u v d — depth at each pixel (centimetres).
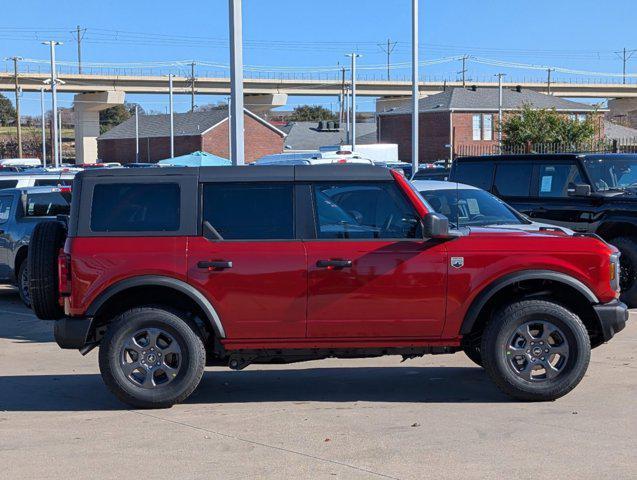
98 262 754
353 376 906
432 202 1172
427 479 576
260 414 754
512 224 1098
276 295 757
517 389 765
